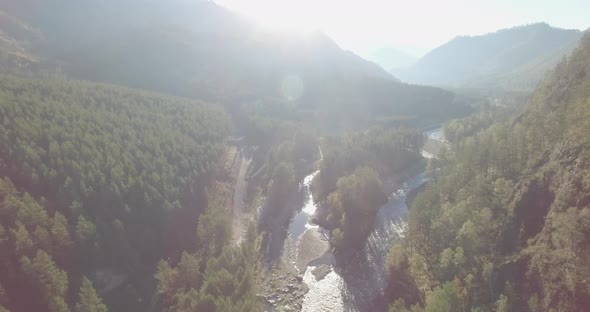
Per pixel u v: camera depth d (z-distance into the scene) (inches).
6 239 2997.0
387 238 4451.3
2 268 2874.0
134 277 3597.4
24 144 4372.5
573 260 2121.1
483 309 2442.2
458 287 2682.1
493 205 3344.0
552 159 3085.6
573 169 2642.7
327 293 3585.1
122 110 6510.8
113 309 3248.0
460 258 2876.5
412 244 3609.7
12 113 4990.2
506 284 2440.9
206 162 5669.3
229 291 2923.2
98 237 3533.5
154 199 4224.9
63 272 2992.1
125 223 3905.0
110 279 3521.2
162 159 5039.4
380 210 5191.9
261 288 3668.8
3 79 6456.7
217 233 3991.1
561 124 3459.6
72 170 4178.2
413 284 3218.5
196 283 3208.7
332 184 5733.3
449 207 3622.0
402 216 5034.5
